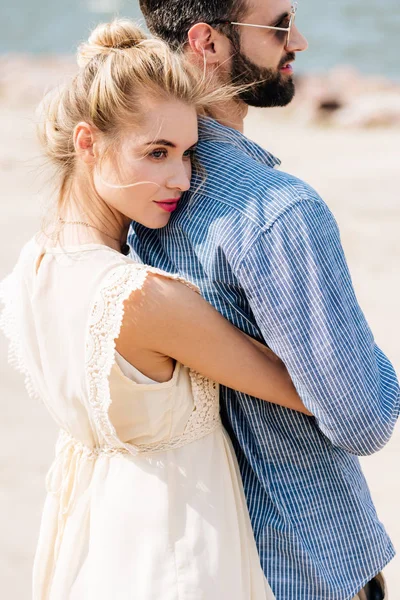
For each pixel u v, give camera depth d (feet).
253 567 8.01
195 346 7.59
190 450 7.89
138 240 8.68
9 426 20.49
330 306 7.41
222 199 7.74
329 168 46.44
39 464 18.72
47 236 8.02
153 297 7.47
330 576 8.02
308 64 109.81
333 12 145.48
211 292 7.96
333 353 7.39
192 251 8.04
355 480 8.30
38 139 8.22
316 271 7.37
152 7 8.71
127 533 7.74
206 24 8.47
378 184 42.09
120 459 7.95
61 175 8.05
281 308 7.43
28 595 14.61
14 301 8.38
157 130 7.52
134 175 7.64
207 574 7.63
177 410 7.82
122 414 7.73
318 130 58.44
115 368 7.50
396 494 17.46
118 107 7.48
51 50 123.24
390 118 59.62
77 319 7.60
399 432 20.20
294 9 8.71
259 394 7.81
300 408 7.86
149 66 7.44
